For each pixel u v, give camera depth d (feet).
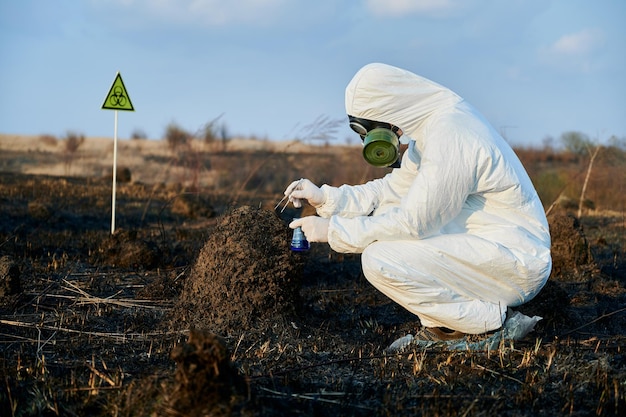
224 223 18.74
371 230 16.01
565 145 76.64
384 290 16.53
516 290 16.40
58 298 21.66
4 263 20.92
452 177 15.52
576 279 26.91
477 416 13.62
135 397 13.48
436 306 16.25
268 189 67.41
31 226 35.81
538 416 13.83
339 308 22.16
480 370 15.71
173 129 89.61
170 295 21.99
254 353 16.49
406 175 17.43
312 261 28.63
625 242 36.45
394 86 16.28
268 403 13.06
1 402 13.88
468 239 16.10
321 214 18.03
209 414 12.00
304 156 80.69
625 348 17.81
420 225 15.70
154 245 28.04
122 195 53.06
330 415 13.56
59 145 127.03
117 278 24.95
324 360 16.43
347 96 16.72
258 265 18.03
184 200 44.98
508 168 16.05
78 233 34.76
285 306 18.22
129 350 17.01
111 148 118.42
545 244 16.58
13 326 18.53
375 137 16.47
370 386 14.96
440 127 15.92
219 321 17.78
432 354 16.57
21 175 61.77
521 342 17.62
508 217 16.47
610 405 14.20
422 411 13.73
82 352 16.87
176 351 12.23
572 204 52.37
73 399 14.12
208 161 80.79
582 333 19.54
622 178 53.21
